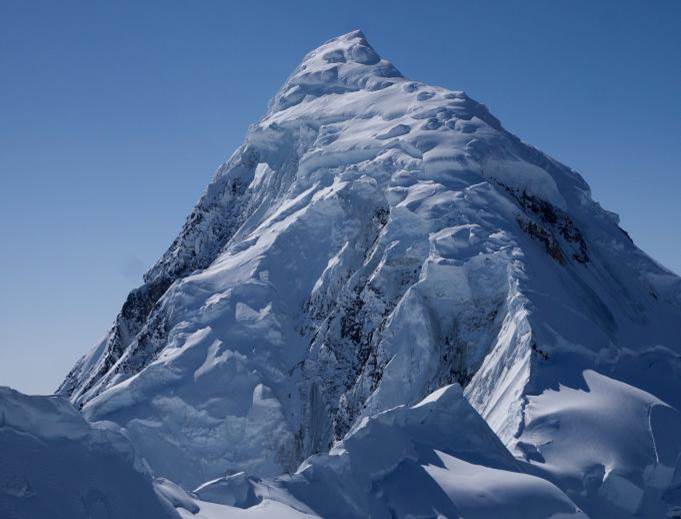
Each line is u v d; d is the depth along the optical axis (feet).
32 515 50.80
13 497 51.01
